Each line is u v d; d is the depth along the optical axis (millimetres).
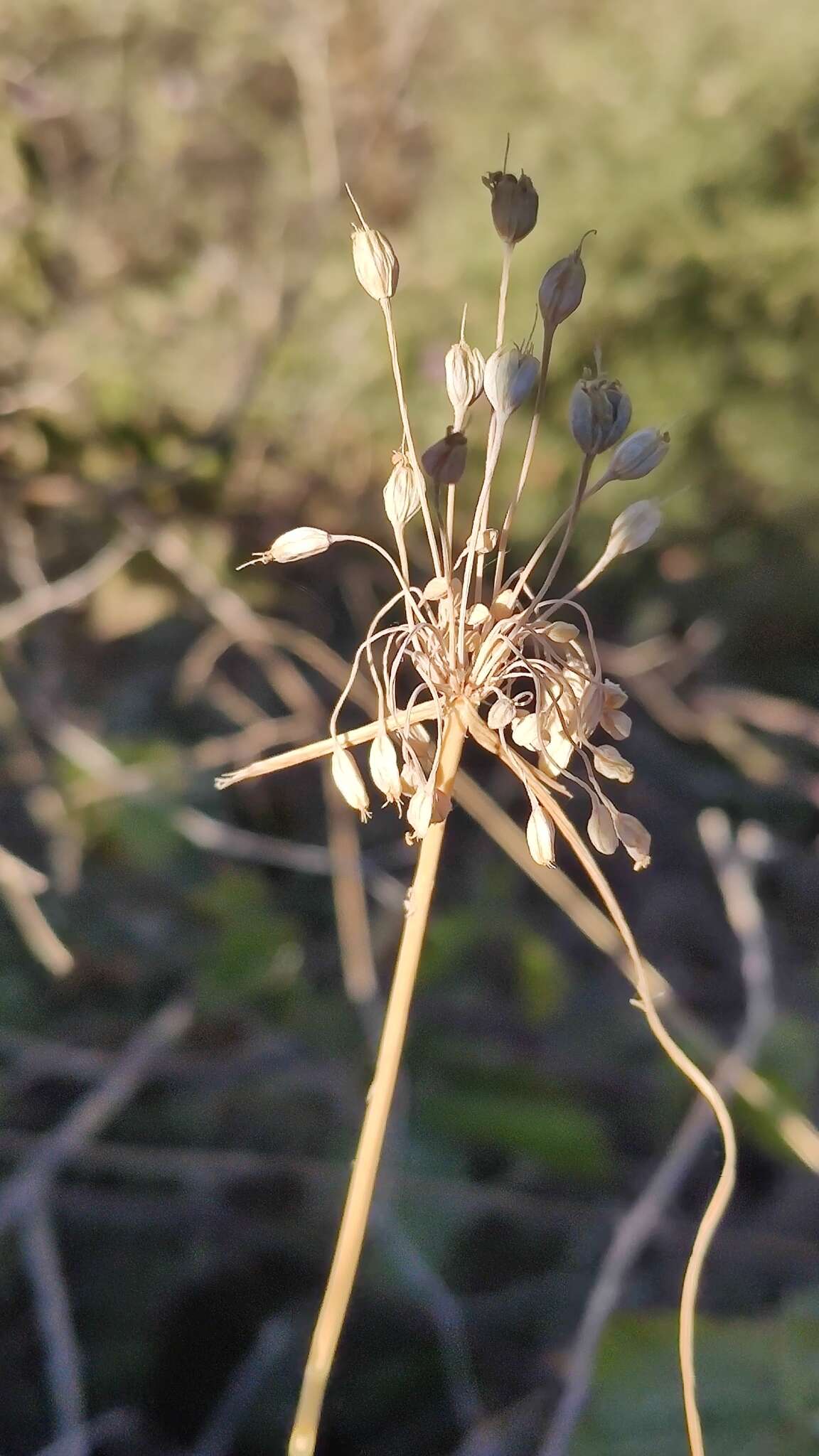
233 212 1032
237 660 893
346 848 573
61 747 599
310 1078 561
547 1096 539
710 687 861
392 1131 505
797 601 986
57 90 942
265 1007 571
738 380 1011
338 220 994
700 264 984
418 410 950
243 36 1005
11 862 462
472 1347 536
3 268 853
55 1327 394
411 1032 565
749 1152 657
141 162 1010
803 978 754
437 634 235
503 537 234
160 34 1006
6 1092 541
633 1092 626
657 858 869
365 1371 531
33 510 801
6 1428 515
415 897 229
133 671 863
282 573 922
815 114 987
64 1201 544
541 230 983
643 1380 346
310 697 667
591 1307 351
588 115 1010
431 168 1043
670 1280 567
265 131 1029
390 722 234
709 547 1002
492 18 1023
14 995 600
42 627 777
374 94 994
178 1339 547
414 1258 467
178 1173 510
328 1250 549
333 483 941
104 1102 482
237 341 947
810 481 1008
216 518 879
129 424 824
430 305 986
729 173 986
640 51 1012
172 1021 532
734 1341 350
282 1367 535
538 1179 593
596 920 362
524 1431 447
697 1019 734
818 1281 539
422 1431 515
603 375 231
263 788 796
